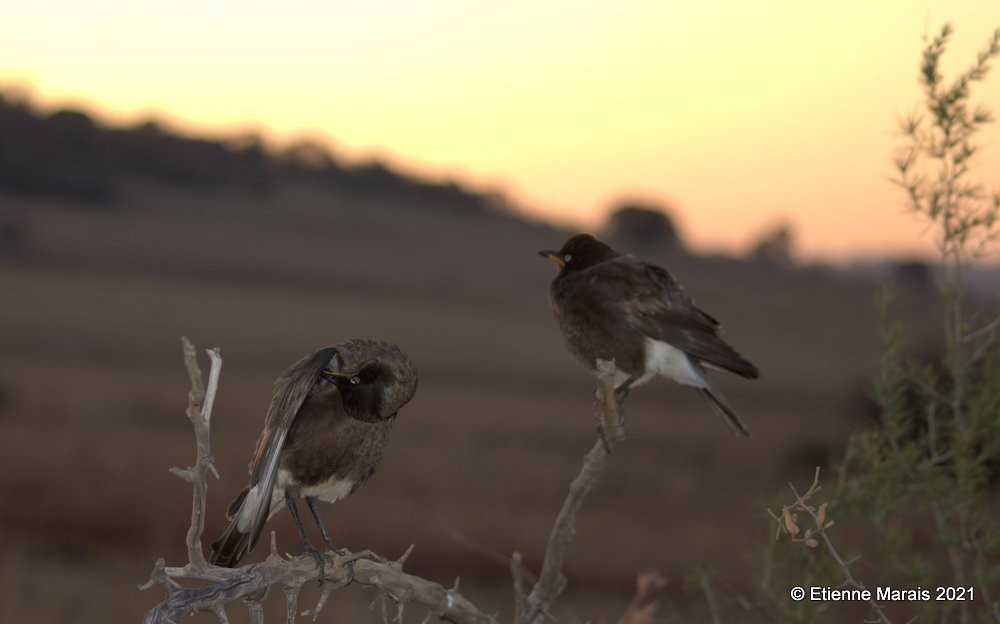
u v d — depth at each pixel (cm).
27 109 14000
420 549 2314
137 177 13925
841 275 14562
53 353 5556
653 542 2522
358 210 14975
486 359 7194
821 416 5922
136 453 3080
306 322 7962
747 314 11875
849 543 643
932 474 606
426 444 3847
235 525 523
